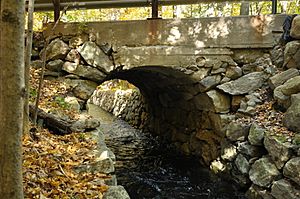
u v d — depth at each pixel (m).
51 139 5.07
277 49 7.16
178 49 7.35
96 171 4.11
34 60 7.64
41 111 5.79
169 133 10.84
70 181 3.67
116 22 7.44
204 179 7.71
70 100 6.99
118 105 17.03
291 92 6.09
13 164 2.33
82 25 7.45
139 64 7.43
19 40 2.28
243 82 7.22
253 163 5.99
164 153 10.43
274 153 5.41
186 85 8.21
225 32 7.30
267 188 5.43
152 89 11.19
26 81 4.75
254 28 7.24
